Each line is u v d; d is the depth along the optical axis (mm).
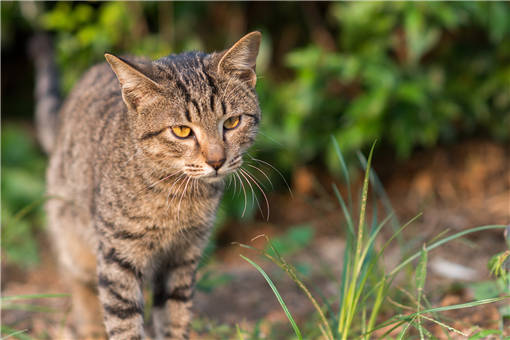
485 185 5633
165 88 2795
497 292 3062
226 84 2879
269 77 5703
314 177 6020
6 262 5113
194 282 3230
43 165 6211
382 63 5012
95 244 3180
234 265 5086
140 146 2865
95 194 3100
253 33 2914
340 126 5500
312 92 5125
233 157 2900
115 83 3547
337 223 5398
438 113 5332
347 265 2842
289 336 3393
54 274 5152
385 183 5910
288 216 5781
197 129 2805
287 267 2648
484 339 2715
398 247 4582
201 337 3492
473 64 5559
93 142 3266
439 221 5059
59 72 5098
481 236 4602
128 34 5398
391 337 2955
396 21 5047
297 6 5715
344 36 5203
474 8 4809
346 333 2600
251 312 3887
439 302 3320
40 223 5629
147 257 3010
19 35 7098
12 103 7668
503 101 5574
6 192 5664
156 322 3289
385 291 2873
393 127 5246
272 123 5348
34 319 3920
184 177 2916
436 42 5566
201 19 5598
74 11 5555
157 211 2906
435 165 5855
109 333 2934
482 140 5996
